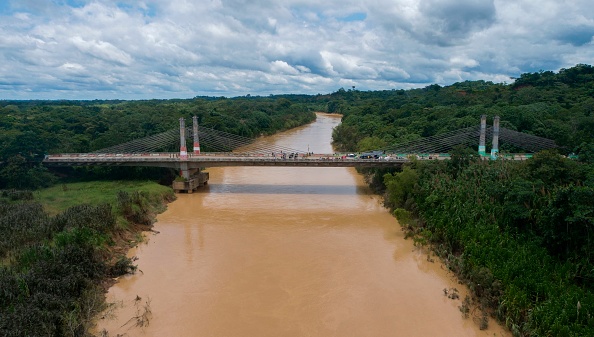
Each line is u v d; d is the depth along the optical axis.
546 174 48.69
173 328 32.91
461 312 34.94
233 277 41.72
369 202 70.81
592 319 29.41
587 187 37.78
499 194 49.44
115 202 60.19
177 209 67.19
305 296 37.91
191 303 36.69
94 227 46.75
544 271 36.19
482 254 39.53
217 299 37.38
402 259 45.88
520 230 44.12
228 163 78.25
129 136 106.31
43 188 74.81
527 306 32.25
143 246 50.06
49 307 31.23
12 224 47.22
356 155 79.69
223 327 33.09
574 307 30.59
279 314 34.97
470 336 31.80
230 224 58.97
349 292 38.59
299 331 32.59
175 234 54.62
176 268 43.81
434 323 33.50
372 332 32.44
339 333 32.34
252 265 44.56
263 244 50.78
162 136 100.12
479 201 49.97
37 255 38.09
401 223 54.06
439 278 41.22
